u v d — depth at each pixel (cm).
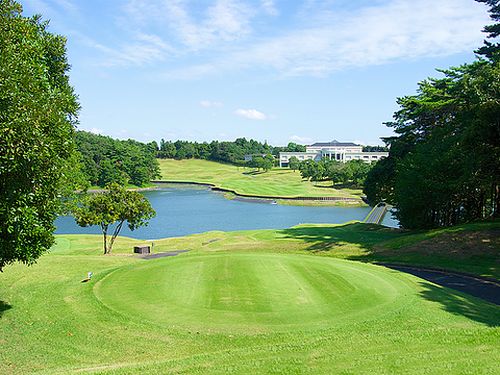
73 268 2128
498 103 2947
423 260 2622
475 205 3994
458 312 1400
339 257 2917
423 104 4250
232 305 1427
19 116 1066
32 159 1109
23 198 1145
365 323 1254
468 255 2609
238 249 3288
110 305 1424
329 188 13138
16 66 1124
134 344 1130
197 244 3806
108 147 15550
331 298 1512
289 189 12838
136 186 15188
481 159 3139
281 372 871
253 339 1142
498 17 3609
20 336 1180
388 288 1658
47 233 1358
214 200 11012
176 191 13900
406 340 1045
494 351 964
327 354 962
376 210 8688
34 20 1628
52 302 1460
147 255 3173
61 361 1038
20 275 1905
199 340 1145
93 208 3397
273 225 6869
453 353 954
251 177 17762
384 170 4703
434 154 3650
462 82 3719
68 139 1358
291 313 1351
